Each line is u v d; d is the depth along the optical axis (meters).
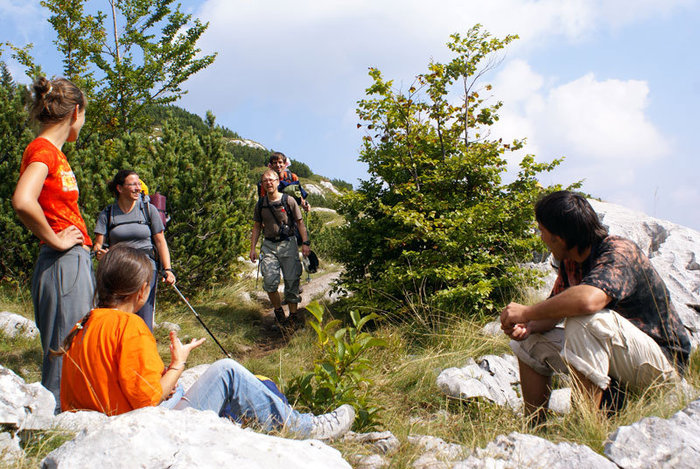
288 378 4.55
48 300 2.95
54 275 2.95
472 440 2.67
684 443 2.09
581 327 2.69
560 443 2.24
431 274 5.98
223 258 8.59
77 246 3.03
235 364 2.65
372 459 2.40
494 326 5.26
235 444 1.71
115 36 13.88
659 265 5.79
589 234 2.89
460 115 6.88
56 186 2.91
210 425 1.83
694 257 5.86
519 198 6.20
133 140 8.16
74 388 2.22
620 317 2.73
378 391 3.91
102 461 1.61
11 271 6.74
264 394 2.67
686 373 3.01
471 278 5.92
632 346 2.70
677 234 6.41
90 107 13.09
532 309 2.85
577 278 3.08
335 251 7.26
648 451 2.11
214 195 8.33
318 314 3.54
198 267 8.14
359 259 6.97
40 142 2.87
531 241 6.12
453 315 5.55
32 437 2.01
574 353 2.71
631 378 2.81
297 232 7.66
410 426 3.16
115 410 2.15
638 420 2.42
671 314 3.00
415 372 4.24
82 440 1.68
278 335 6.87
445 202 6.36
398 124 6.71
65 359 2.25
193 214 7.86
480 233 6.16
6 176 6.76
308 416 2.76
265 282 6.93
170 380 2.25
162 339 5.98
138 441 1.66
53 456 1.66
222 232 8.52
